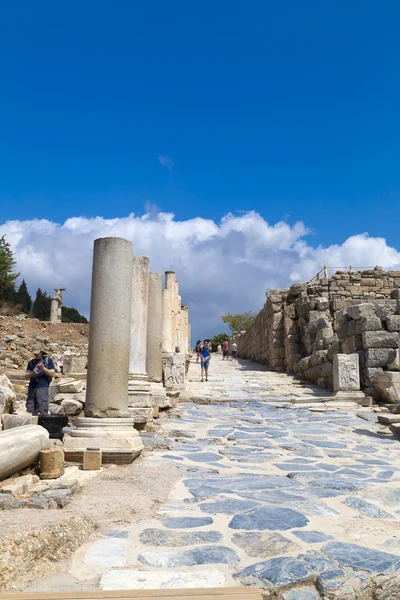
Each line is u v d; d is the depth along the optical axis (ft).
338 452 30.58
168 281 87.56
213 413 46.85
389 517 17.71
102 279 28.09
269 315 90.53
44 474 20.75
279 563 13.34
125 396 27.68
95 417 26.96
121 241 28.48
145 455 28.40
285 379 72.18
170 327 68.49
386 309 56.34
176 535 15.30
